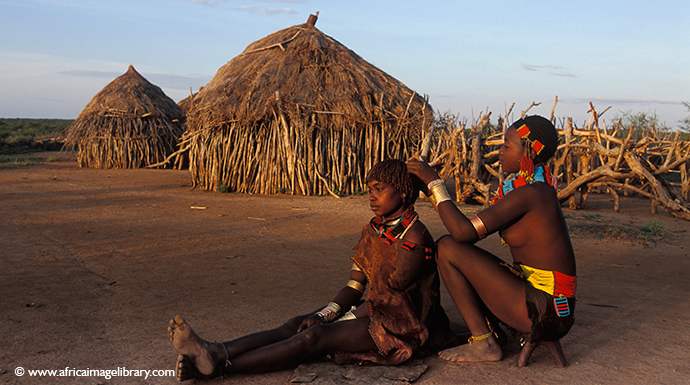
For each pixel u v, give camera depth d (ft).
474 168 34.63
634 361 9.00
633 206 34.91
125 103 69.00
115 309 11.55
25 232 20.70
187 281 14.10
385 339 8.41
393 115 40.78
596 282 15.03
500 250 19.83
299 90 39.91
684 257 18.71
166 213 27.45
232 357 8.04
